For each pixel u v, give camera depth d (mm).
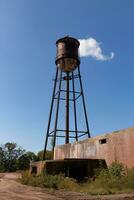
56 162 27703
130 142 24547
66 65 39312
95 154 29609
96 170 25531
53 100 39844
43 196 16453
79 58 40062
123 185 19219
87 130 39688
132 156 24078
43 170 27828
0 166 83375
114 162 25000
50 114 39500
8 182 28109
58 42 40188
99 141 29219
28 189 20844
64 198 15469
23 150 86938
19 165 84188
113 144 26844
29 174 30422
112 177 21641
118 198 14508
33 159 85312
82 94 40250
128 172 22422
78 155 33281
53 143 39375
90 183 22266
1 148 85812
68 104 40188
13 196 16453
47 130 39312
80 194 17266
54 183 22484
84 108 40094
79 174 27547
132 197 14602
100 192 17375
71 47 39344
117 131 26547
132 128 24500
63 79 40938
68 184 22109
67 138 38781
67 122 39469
